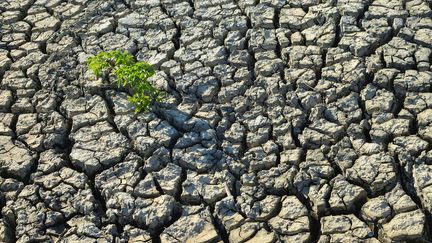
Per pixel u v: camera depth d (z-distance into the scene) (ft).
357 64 8.68
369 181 7.62
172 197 7.72
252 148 8.08
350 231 7.36
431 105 8.19
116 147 8.22
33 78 9.09
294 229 7.42
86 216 7.70
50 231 7.64
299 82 8.62
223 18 9.49
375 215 7.40
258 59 8.96
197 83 8.75
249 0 9.66
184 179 7.95
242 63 8.93
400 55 8.71
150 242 7.48
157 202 7.70
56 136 8.39
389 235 7.27
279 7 9.54
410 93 8.33
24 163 8.16
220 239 7.47
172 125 8.41
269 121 8.29
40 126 8.52
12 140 8.43
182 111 8.48
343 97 8.43
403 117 8.14
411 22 9.09
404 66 8.62
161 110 8.51
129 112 8.50
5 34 9.71
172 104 8.57
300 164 7.88
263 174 7.85
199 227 7.52
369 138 8.09
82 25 9.68
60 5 10.05
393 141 7.94
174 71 8.93
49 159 8.19
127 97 8.62
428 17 9.15
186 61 9.05
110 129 8.38
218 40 9.25
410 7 9.30
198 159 8.03
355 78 8.54
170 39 9.36
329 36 9.05
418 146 7.84
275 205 7.59
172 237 7.49
